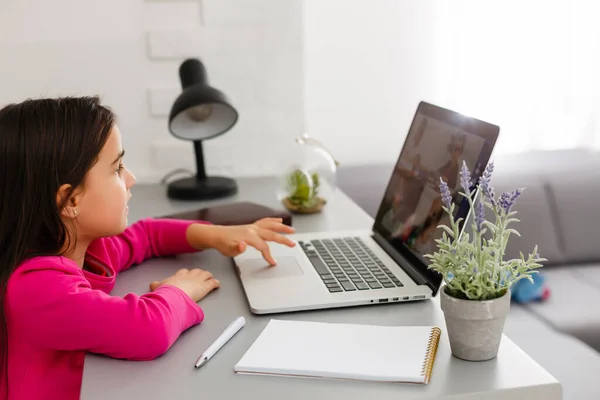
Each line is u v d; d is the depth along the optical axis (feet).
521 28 7.52
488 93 7.63
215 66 6.54
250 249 4.16
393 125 7.70
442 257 2.76
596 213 7.59
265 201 5.61
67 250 3.18
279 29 6.53
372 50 7.46
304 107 6.75
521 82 7.66
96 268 3.52
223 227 4.01
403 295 3.33
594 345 6.16
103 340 2.81
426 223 3.67
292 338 2.92
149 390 2.59
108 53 6.40
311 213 5.11
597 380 5.23
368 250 4.09
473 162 3.37
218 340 2.91
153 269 3.96
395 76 7.55
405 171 4.19
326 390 2.55
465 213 3.29
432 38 7.48
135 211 5.39
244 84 6.62
